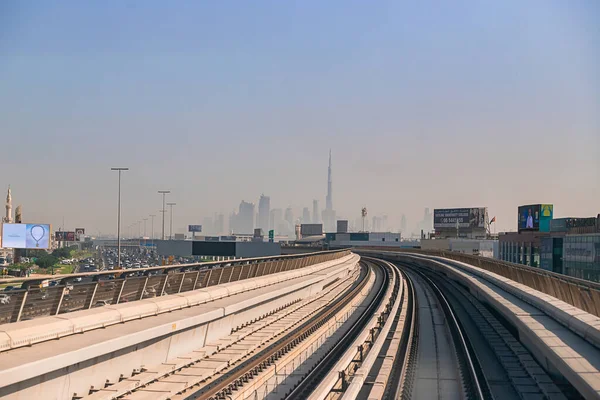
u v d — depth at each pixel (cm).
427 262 9200
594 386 1207
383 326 2798
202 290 2325
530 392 1783
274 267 3728
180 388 1498
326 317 3400
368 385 1759
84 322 1429
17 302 1302
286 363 2111
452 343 2672
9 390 1061
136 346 1551
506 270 3875
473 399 1739
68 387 1244
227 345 2189
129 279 1791
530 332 1881
